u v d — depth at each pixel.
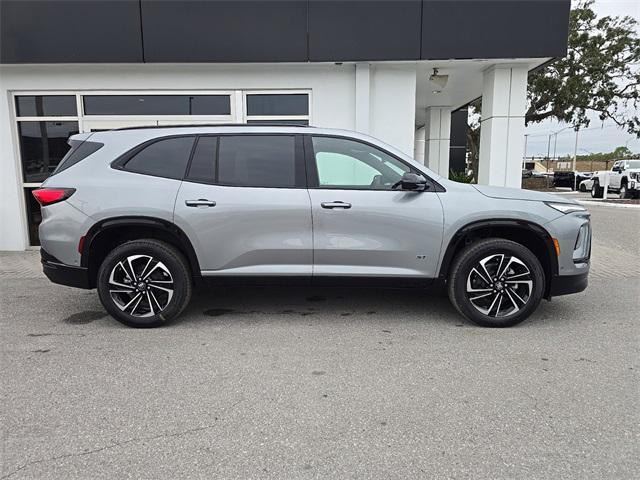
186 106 8.29
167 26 7.59
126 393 3.27
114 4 7.52
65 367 3.69
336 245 4.41
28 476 2.39
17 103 8.23
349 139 4.54
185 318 4.86
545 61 8.02
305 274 4.48
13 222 8.45
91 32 7.59
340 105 8.29
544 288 4.48
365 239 4.40
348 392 3.27
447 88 10.84
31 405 3.10
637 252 8.70
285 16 7.62
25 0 7.50
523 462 2.51
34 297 5.71
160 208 4.35
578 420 2.91
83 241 4.39
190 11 7.57
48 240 4.46
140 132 4.60
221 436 2.75
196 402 3.14
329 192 4.41
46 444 2.67
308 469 2.46
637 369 3.62
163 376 3.52
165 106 8.28
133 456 2.56
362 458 2.54
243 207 4.37
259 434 2.77
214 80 8.16
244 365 3.71
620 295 5.72
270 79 8.20
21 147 8.36
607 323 4.67
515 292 4.47
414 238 4.39
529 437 2.73
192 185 4.41
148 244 4.43
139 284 4.48
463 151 19.08
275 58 7.73
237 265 4.47
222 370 3.62
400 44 7.71
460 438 2.72
